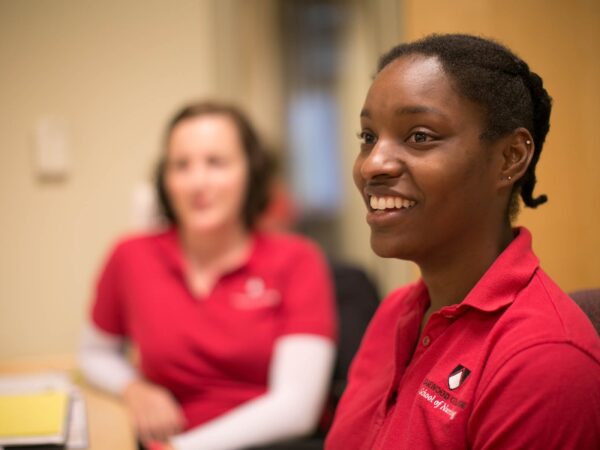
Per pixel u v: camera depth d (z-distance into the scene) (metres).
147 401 1.54
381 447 0.77
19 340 2.09
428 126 0.70
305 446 1.36
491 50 0.73
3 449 1.15
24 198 2.07
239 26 2.22
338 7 3.32
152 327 1.61
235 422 1.46
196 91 2.18
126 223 2.15
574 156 1.17
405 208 0.73
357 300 1.70
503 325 0.69
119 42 2.12
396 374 0.81
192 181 1.62
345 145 3.34
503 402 0.64
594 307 0.81
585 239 1.17
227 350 1.58
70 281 2.12
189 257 1.68
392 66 0.75
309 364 1.54
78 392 1.61
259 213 1.74
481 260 0.75
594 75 1.19
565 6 1.21
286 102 3.32
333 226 3.46
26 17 2.04
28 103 2.06
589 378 0.62
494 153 0.71
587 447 0.61
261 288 1.63
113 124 2.13
